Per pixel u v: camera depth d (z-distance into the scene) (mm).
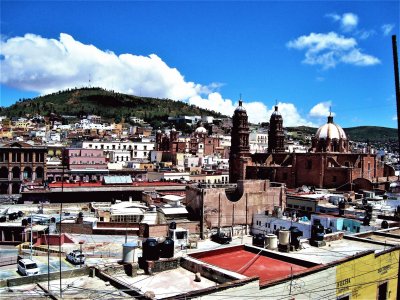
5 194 116000
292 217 68562
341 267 25844
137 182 118250
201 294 19469
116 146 182625
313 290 23938
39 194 97812
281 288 22219
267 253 28797
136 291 20922
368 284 27984
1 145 117812
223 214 72688
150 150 186125
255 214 73750
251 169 117125
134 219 73250
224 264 26859
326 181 101812
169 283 22859
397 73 22000
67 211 83188
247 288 20828
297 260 26891
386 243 33281
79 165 133250
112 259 51344
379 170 111000
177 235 62562
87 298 20688
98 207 85562
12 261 52438
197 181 128875
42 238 60938
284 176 109312
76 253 49938
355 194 87000
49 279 23641
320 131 114375
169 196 93688
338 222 56500
